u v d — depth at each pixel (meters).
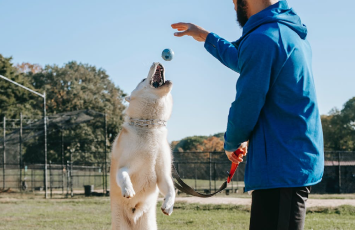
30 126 27.66
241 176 33.28
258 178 2.59
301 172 2.53
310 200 16.05
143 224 4.41
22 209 16.19
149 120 4.19
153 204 4.42
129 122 4.27
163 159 4.25
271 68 2.58
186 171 33.69
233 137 2.68
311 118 2.62
